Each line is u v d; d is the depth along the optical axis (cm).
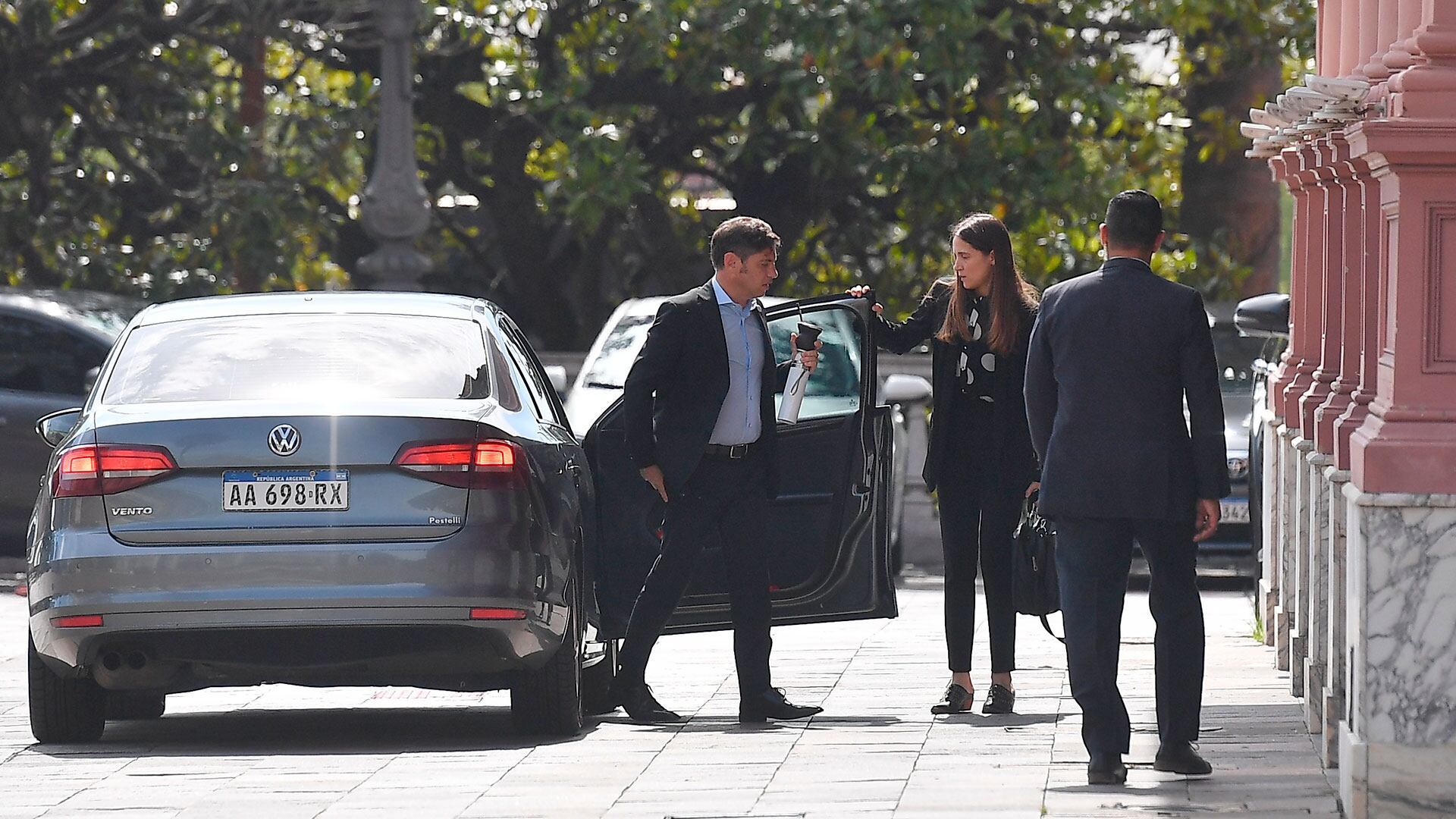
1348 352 2428
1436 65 1675
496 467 2231
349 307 2459
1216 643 3309
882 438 2608
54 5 6003
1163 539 1952
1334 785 1898
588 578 2533
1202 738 2242
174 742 2367
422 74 6272
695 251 6788
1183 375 1922
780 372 2714
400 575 2181
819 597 2619
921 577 4969
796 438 2608
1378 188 2055
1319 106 2000
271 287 6097
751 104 5997
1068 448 1938
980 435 2480
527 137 6425
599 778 2009
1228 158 6350
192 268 5956
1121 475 1917
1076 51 5941
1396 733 1675
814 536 2617
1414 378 1678
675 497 2464
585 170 5734
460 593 2189
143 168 6072
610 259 7319
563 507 2353
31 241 6131
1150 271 1959
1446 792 1670
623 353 3966
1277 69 6369
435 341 2388
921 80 5747
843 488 2609
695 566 2548
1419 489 1664
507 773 2056
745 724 2442
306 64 7031
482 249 8169
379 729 2492
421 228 4938
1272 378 3322
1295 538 2756
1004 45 5928
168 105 6122
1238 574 4691
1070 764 2056
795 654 3175
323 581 2177
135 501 2200
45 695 2320
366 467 2203
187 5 5794
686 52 5812
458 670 2242
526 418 2377
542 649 2275
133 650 2203
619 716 2619
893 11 5534
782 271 6341
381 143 4928
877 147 5819
